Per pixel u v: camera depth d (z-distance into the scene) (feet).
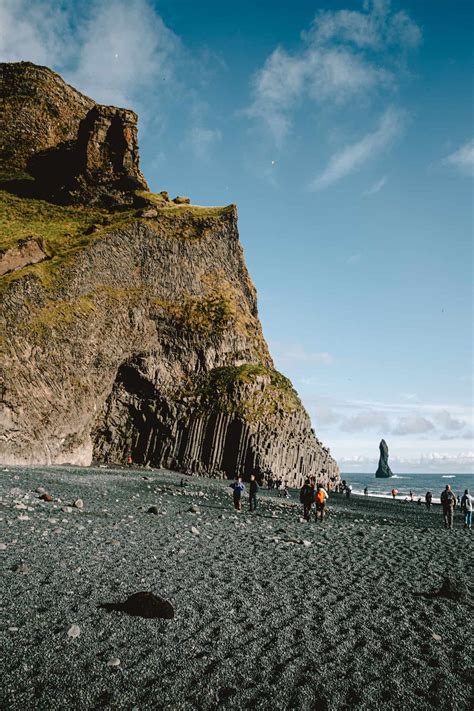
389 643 26.99
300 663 23.76
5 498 66.95
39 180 284.20
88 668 21.39
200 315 252.21
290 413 239.09
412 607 33.81
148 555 42.70
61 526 51.78
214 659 23.40
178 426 228.63
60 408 169.58
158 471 204.95
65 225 234.17
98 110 279.69
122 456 226.79
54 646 23.09
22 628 24.63
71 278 187.21
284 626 28.48
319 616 30.66
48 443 165.17
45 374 164.45
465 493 101.30
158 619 27.68
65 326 176.35
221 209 294.05
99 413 222.69
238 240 293.84
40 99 324.80
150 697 19.61
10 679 19.88
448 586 37.40
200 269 264.52
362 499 229.45
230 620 28.66
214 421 225.76
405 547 62.44
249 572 40.24
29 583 31.65
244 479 215.92
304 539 60.90
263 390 241.76
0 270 170.60
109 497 89.40
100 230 224.12
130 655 22.99
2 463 143.54
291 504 133.90
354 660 24.53
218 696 20.15
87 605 28.73
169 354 238.68
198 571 38.96
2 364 147.54
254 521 77.30
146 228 235.81
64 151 296.71
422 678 22.98
